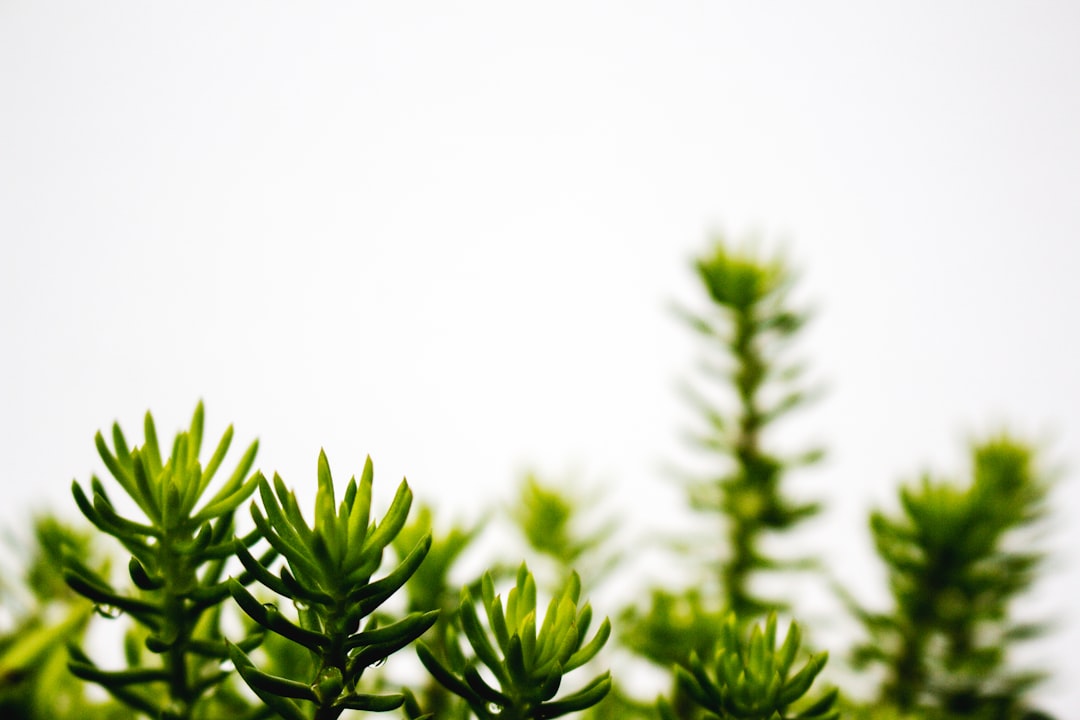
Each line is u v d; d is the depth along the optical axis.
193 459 0.38
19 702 0.40
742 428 0.70
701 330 0.73
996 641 0.54
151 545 0.37
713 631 0.44
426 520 0.43
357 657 0.35
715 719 0.37
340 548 0.35
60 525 0.44
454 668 0.37
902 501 0.56
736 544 0.62
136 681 0.37
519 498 0.58
